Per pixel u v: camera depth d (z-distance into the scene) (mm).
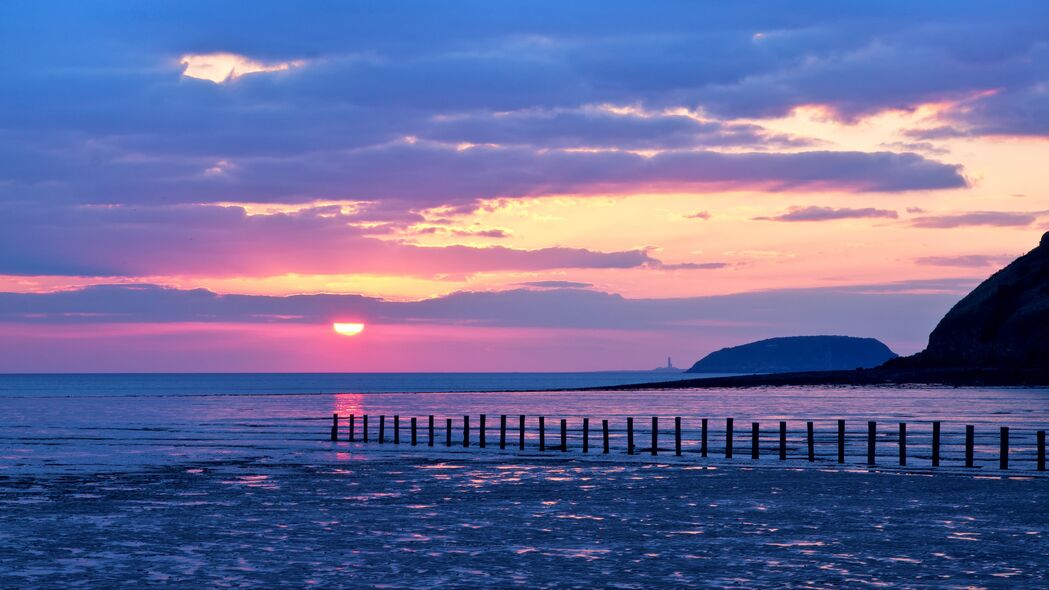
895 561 21719
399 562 21531
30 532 25219
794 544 23734
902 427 40969
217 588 19172
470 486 35250
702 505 30312
